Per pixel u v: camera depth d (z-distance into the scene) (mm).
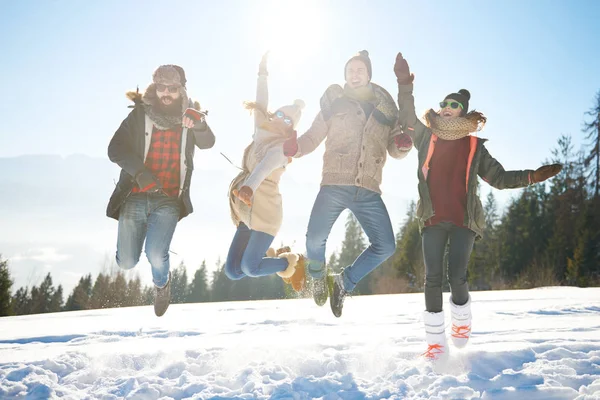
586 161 45125
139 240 4914
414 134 3924
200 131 4719
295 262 5203
